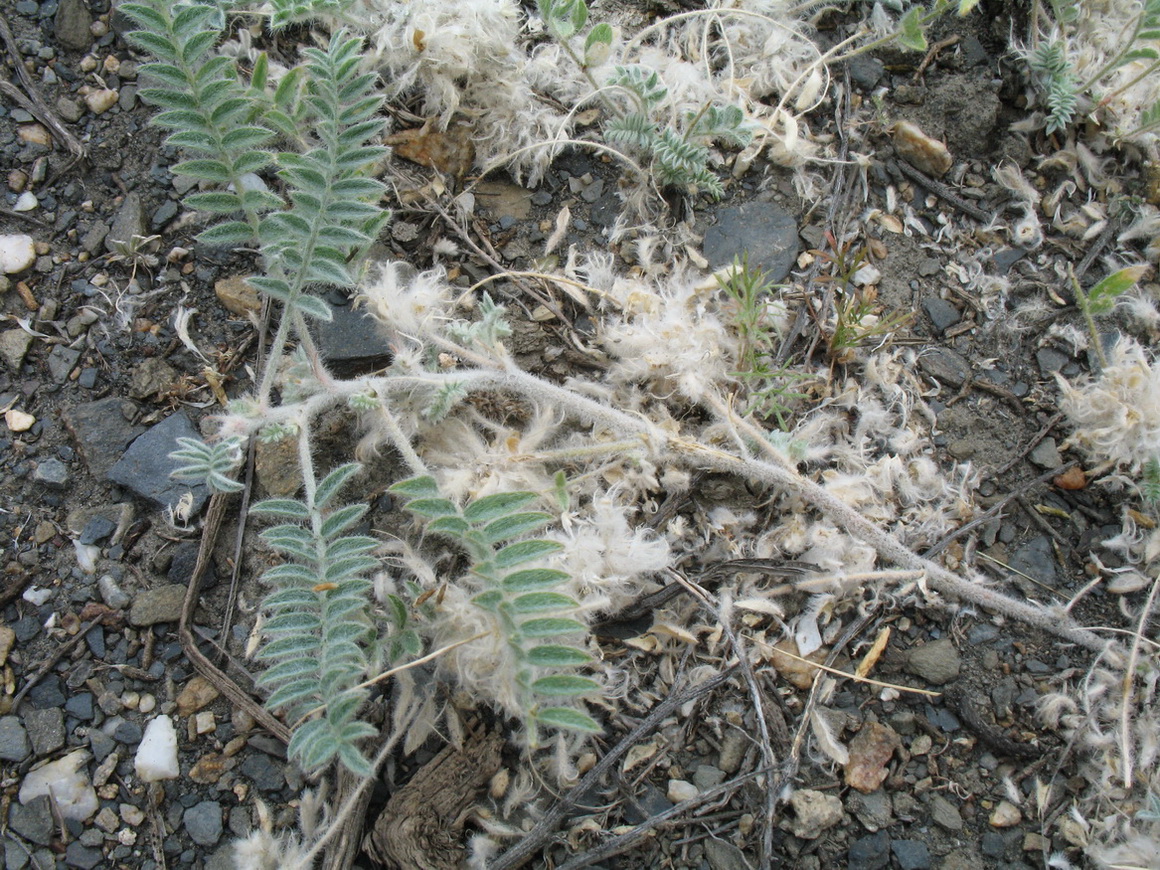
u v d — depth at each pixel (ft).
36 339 0.90
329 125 0.72
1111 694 0.83
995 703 0.84
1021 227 0.98
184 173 0.74
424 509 0.69
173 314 0.91
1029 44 1.02
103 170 0.95
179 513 0.85
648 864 0.80
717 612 0.81
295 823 0.80
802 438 0.88
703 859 0.80
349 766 0.68
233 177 0.75
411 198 0.95
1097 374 0.92
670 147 0.93
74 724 0.81
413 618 0.81
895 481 0.90
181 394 0.89
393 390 0.85
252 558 0.86
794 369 0.93
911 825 0.81
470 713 0.82
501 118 0.98
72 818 0.79
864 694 0.84
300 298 0.76
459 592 0.78
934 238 0.98
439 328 0.89
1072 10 0.99
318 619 0.72
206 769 0.81
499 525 0.69
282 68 0.96
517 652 0.67
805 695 0.84
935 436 0.92
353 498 0.87
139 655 0.83
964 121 1.01
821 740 0.81
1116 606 0.87
